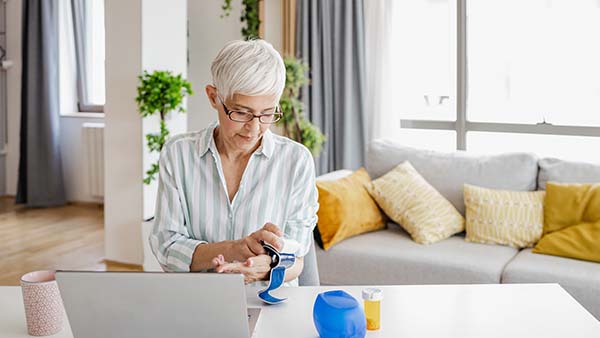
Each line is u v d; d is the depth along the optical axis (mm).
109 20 4129
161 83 3986
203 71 5535
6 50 6359
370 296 1392
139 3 4008
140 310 1205
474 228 3266
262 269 1521
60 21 6215
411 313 1504
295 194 1777
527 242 3193
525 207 3234
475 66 4762
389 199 3381
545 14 4504
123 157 4203
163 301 1190
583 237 2967
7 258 4457
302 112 4715
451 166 3527
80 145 6270
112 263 4340
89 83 6328
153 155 4215
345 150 4910
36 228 5344
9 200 6508
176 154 1767
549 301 1591
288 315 1478
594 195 3088
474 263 2949
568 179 3270
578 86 4461
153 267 4098
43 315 1365
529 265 2881
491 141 4742
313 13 4930
